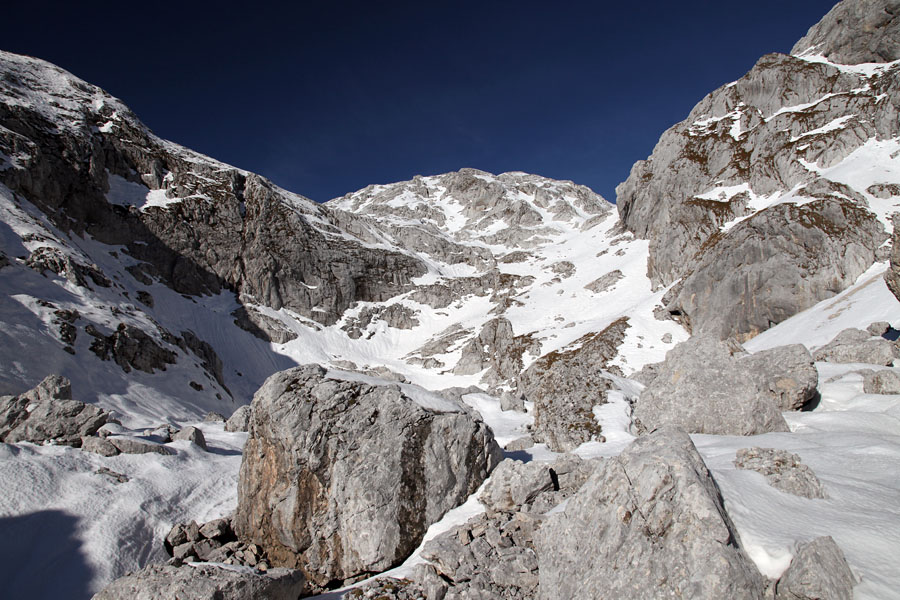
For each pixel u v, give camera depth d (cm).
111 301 4556
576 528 858
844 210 6512
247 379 7194
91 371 3369
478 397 3950
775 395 1848
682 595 650
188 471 1844
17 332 3122
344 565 1217
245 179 10638
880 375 1839
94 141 8088
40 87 8494
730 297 6806
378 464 1273
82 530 1428
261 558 1316
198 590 877
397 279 11700
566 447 1791
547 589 862
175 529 1499
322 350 8825
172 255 8188
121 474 1695
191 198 9031
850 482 944
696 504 702
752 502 803
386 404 1355
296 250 10019
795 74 10175
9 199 5016
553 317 9844
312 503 1273
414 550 1234
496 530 1130
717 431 1584
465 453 1372
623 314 8419
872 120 8188
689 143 11069
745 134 10181
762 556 684
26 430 1800
